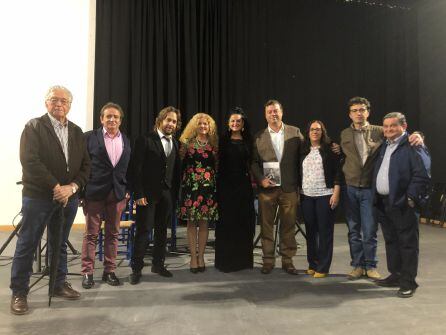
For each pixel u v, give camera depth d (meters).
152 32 6.24
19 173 5.63
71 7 5.89
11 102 5.62
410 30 7.42
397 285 2.80
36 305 2.37
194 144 3.25
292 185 3.17
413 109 7.39
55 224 2.33
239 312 2.29
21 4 5.67
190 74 6.32
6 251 3.98
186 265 3.51
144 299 2.51
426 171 2.54
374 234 2.99
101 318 2.18
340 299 2.53
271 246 3.21
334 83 7.08
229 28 6.59
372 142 2.96
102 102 5.95
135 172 2.88
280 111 3.22
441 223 6.10
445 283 2.91
